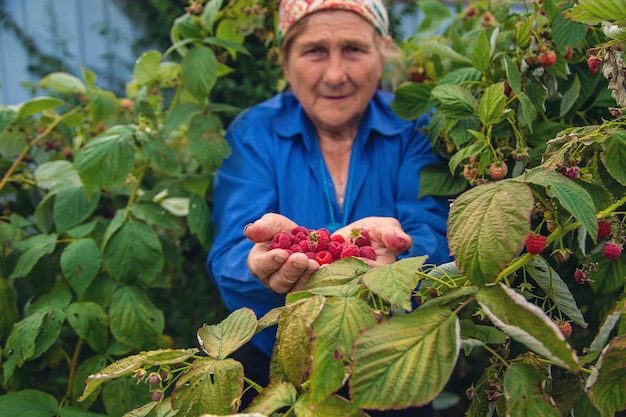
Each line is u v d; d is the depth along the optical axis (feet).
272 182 6.05
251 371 5.98
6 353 5.38
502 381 3.59
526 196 3.01
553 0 4.99
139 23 16.97
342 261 3.51
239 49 6.35
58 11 17.01
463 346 3.21
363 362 2.75
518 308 2.79
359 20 5.60
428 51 6.34
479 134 4.45
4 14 16.58
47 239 6.10
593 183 3.68
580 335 6.82
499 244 2.92
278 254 3.98
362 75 5.69
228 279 5.49
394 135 6.05
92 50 17.24
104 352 5.78
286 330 3.07
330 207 5.95
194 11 6.57
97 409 6.23
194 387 3.19
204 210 6.44
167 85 7.14
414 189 5.82
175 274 8.09
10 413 4.99
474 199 3.13
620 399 2.93
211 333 3.54
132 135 6.09
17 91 16.97
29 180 6.72
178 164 6.30
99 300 5.91
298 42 5.68
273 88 11.68
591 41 5.30
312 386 2.85
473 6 7.01
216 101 11.73
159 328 5.77
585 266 4.02
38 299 5.93
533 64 5.07
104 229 6.36
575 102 5.50
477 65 5.08
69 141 7.16
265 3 6.75
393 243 3.94
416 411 5.98
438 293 3.62
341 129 6.09
